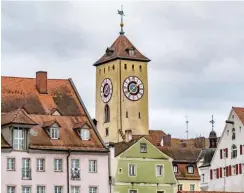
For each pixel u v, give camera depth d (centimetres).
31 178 11038
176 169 16150
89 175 11438
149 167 13275
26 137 11094
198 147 18088
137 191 13100
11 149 10925
